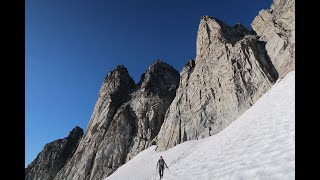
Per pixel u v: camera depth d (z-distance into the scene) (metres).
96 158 70.25
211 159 15.03
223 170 11.71
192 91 63.25
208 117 55.16
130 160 62.75
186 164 17.73
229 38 66.56
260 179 8.65
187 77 69.62
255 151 12.27
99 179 66.06
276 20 60.41
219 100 55.56
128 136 71.94
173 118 62.41
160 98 78.44
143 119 73.62
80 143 82.12
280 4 64.56
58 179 75.94
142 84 87.69
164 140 60.53
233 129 24.75
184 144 52.75
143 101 78.69
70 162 78.19
